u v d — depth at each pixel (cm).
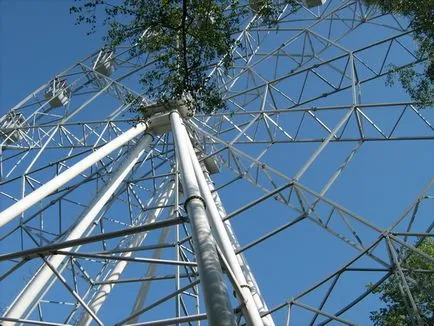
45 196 1479
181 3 1471
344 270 1423
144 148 1998
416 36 1448
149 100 2161
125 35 1537
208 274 910
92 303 1739
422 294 1469
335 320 1387
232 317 842
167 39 1519
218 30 1516
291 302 1455
